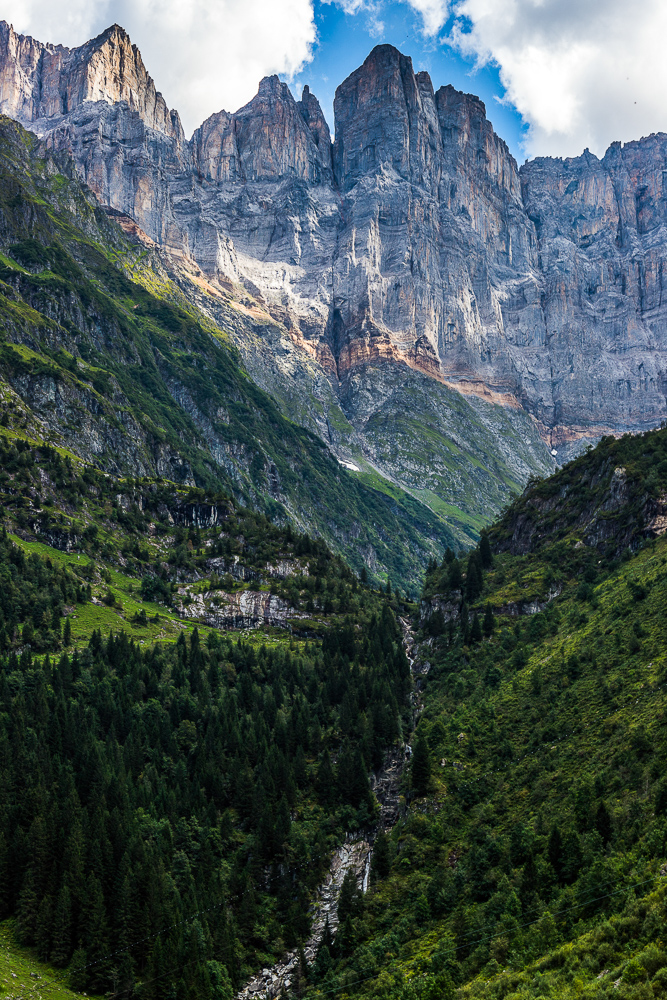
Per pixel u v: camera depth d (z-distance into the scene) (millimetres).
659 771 145750
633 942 115688
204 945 159125
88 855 167000
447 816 178375
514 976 123250
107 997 149875
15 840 167375
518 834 156625
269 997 158750
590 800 150750
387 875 172625
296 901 177625
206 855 178125
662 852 128375
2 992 142375
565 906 133000
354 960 154875
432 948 146125
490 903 145000
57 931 155625
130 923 159000
